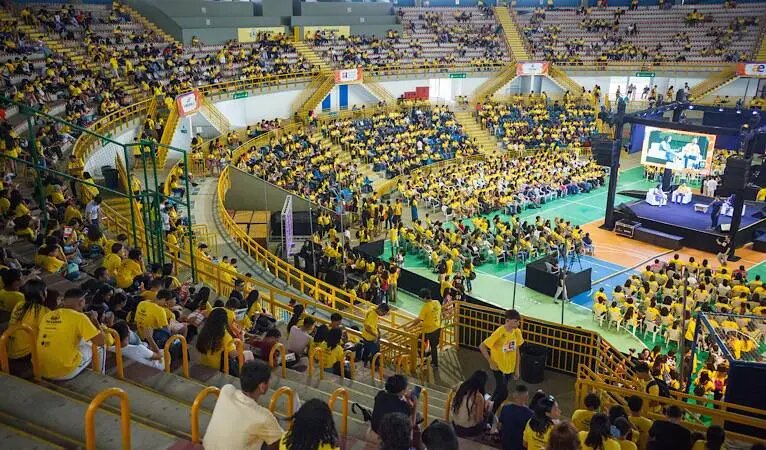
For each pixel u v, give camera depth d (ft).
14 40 104.27
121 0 146.82
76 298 25.05
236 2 156.66
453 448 17.74
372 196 121.80
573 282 85.51
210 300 50.01
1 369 23.91
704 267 84.23
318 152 129.18
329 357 38.11
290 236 82.07
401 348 47.91
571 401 44.62
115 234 57.16
